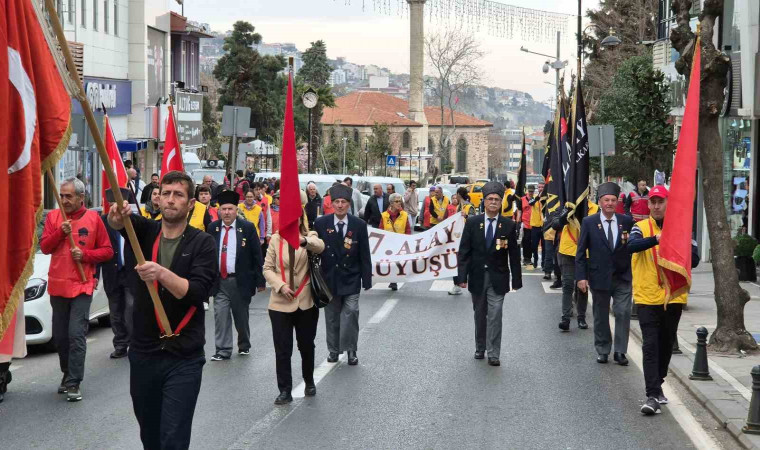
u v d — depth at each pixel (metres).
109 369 12.29
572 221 15.95
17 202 5.54
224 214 13.07
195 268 6.50
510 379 11.80
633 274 10.34
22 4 5.57
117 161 13.05
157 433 6.74
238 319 13.30
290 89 9.93
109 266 12.91
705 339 11.55
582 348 14.12
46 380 11.66
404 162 159.75
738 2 23.28
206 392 10.93
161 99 44.41
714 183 13.93
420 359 13.10
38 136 5.66
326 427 9.38
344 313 12.57
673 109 32.06
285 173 9.98
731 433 9.22
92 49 36.97
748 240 22.69
